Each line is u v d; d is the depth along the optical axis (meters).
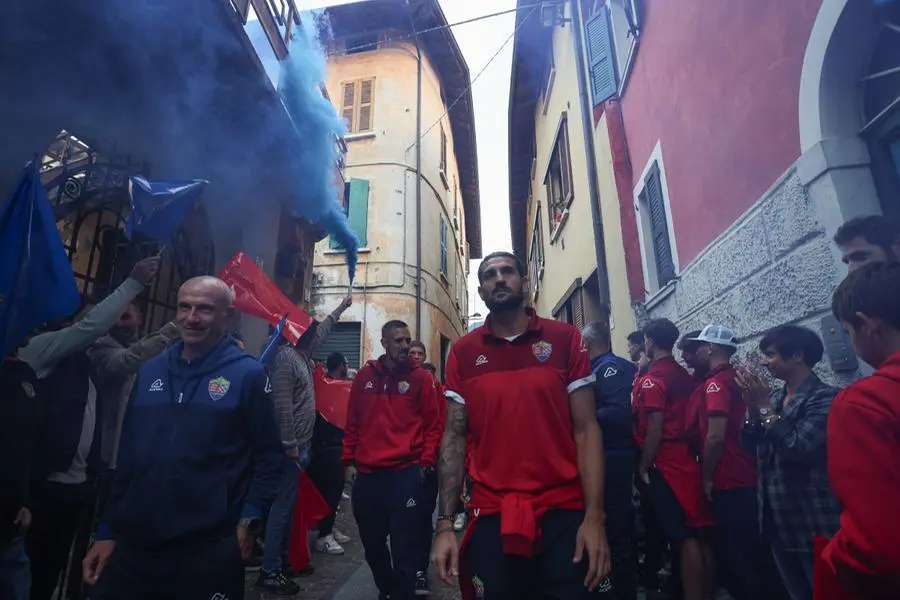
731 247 3.77
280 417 3.65
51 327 2.59
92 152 3.83
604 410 3.08
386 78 14.28
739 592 2.91
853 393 1.18
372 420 3.19
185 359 2.02
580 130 8.74
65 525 2.39
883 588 1.05
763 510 2.32
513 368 1.95
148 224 2.65
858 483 1.10
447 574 1.82
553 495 1.78
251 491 1.93
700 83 4.24
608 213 7.18
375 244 13.03
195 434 1.86
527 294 2.37
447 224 16.86
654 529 3.67
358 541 5.12
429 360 13.44
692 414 2.94
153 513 1.77
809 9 2.75
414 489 3.00
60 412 2.28
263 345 6.04
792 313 3.01
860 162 2.55
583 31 7.95
